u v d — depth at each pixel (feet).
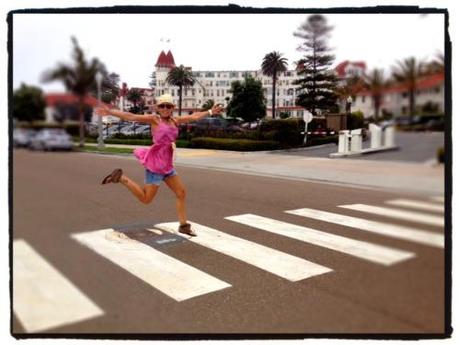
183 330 7.68
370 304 7.53
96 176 11.14
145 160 12.16
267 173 19.24
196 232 13.97
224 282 9.75
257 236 13.47
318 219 14.60
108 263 10.28
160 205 17.69
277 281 9.68
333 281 8.77
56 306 8.17
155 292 9.14
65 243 10.30
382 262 7.63
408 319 7.23
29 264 9.21
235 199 18.49
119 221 13.79
